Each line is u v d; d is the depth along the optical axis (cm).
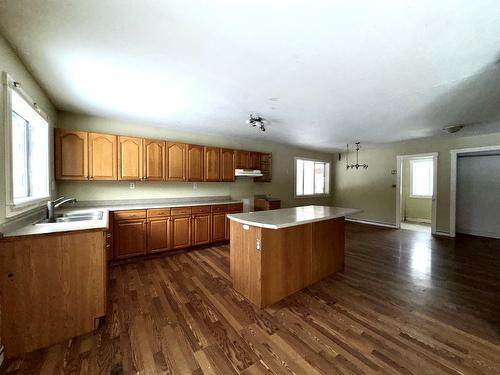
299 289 254
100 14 137
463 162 536
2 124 158
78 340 172
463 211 538
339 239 310
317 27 146
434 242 456
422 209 709
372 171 649
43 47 171
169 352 159
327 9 130
